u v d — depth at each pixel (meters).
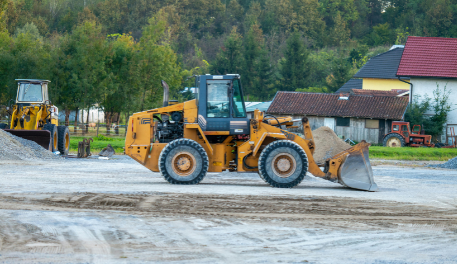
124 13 161.62
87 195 14.55
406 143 51.25
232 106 18.95
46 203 13.17
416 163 37.34
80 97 62.38
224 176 22.19
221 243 9.66
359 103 60.12
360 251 9.39
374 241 10.14
